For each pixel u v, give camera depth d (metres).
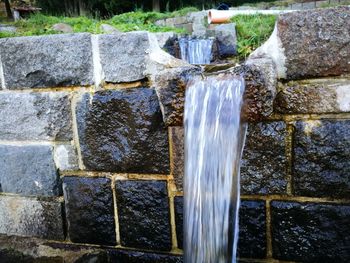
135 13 8.22
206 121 1.76
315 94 1.71
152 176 2.07
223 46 4.35
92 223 2.27
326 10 1.62
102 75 2.04
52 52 2.08
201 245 1.86
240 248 1.98
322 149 1.73
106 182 2.18
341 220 1.77
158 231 2.12
